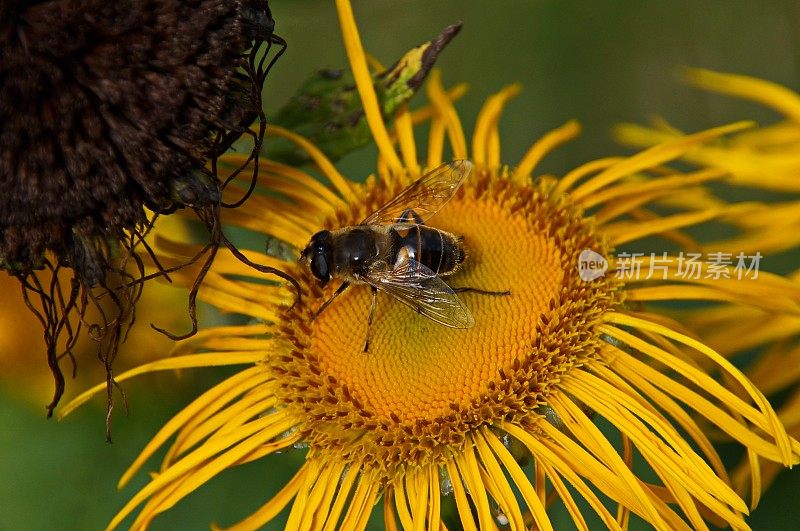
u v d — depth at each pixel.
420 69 0.27
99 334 0.25
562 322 0.26
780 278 0.26
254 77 0.25
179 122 0.24
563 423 0.25
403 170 0.27
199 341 0.26
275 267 0.26
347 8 0.27
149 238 0.26
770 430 0.25
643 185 0.27
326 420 0.26
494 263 0.26
